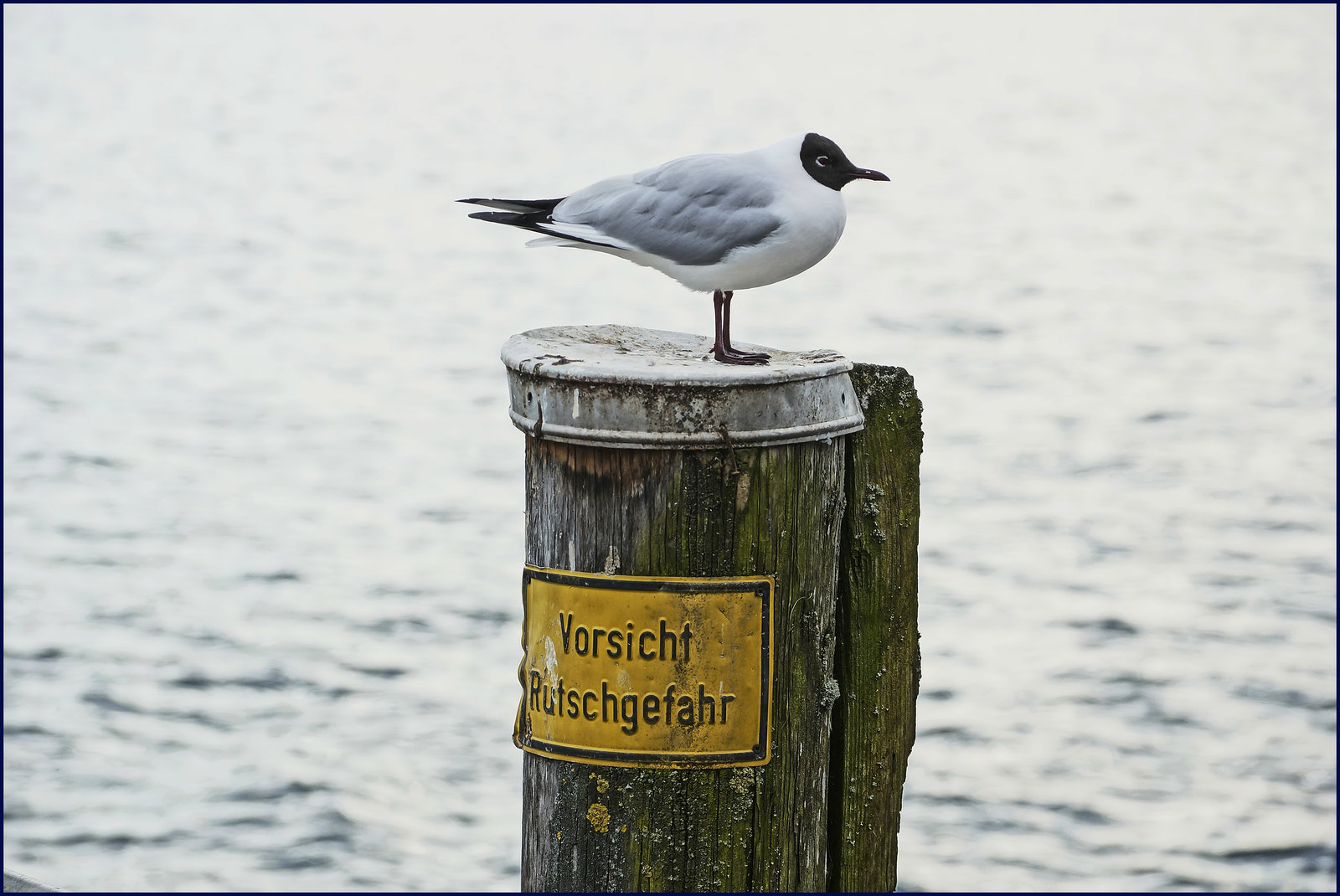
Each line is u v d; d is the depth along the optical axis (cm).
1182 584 1738
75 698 1466
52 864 1209
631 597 419
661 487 416
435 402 2447
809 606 432
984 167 5522
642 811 426
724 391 410
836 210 505
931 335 2897
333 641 1592
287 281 3416
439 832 1284
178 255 3722
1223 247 3909
